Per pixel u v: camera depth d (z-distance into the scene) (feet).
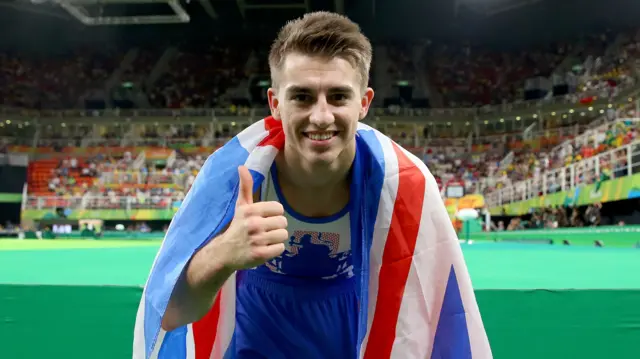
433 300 6.73
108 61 115.75
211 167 6.70
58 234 63.67
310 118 5.86
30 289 8.49
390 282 6.75
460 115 95.91
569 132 78.13
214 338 7.31
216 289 5.85
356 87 6.04
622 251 25.73
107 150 88.48
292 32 6.02
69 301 8.46
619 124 52.19
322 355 7.94
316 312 7.82
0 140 90.99
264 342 7.76
